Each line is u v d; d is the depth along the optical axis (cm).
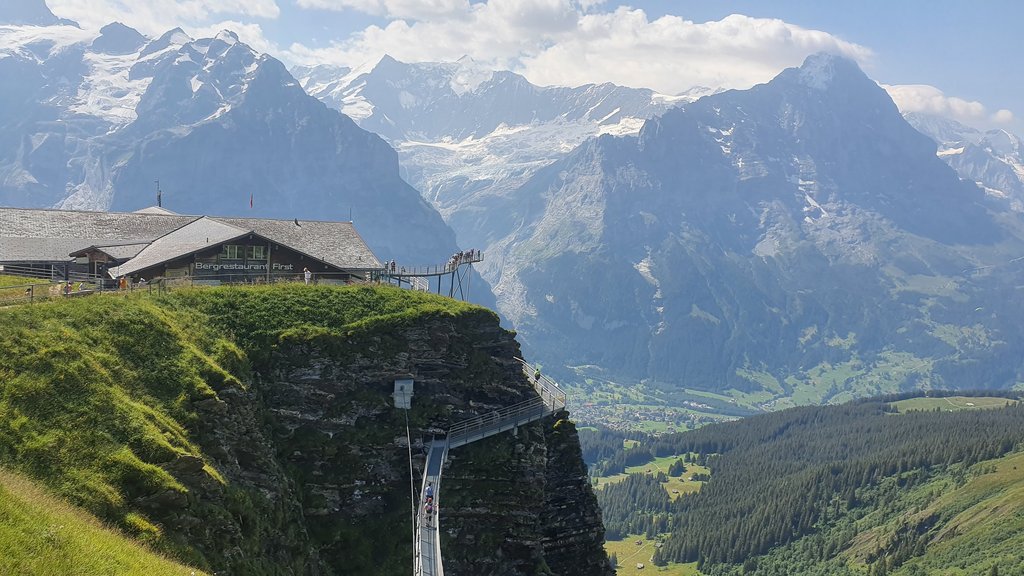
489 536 9094
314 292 10125
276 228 12938
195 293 9375
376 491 8762
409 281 14025
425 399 9650
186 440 6825
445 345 10038
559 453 10469
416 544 7569
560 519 10188
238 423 7662
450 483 9206
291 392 8938
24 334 6738
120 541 5222
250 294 9706
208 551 6075
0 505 4653
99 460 5922
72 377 6494
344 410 9100
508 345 10588
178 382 7450
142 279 10638
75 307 7694
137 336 7712
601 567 10262
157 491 5950
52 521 4825
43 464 5647
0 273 11888
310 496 8406
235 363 8488
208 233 11656
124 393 6850
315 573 7750
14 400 6041
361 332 9638
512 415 10038
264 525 7144
